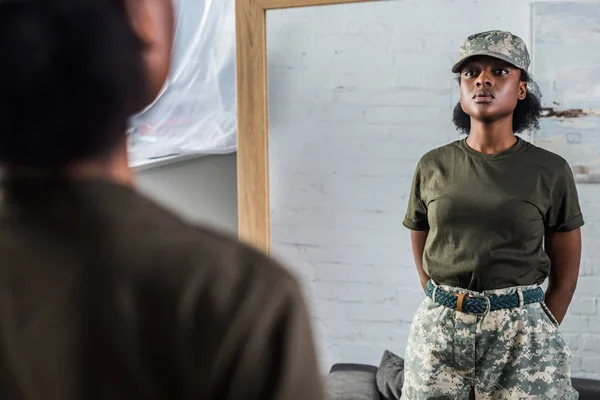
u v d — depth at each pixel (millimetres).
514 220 1591
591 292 1771
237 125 2010
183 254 396
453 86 1783
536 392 1567
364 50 1880
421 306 1682
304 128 1958
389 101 1853
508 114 1677
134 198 413
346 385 1883
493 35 1706
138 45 416
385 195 1894
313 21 1922
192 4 2131
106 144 406
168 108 2154
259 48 1971
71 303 386
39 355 384
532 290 1587
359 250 1932
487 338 1575
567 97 1706
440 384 1627
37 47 389
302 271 1984
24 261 396
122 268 389
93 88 395
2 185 413
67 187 404
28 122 394
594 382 1781
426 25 1816
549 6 1724
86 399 378
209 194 2188
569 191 1650
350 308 1946
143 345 380
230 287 388
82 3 399
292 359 379
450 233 1639
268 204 2002
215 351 376
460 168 1690
